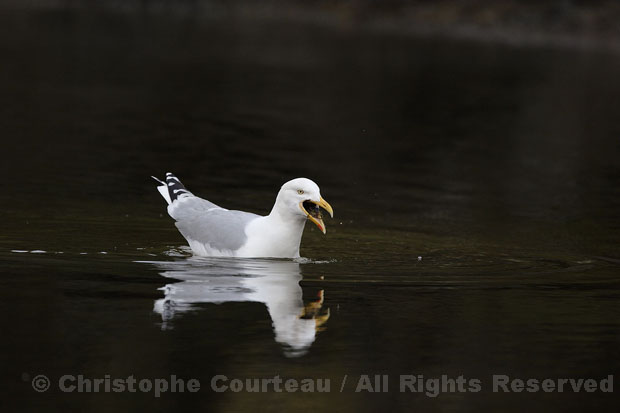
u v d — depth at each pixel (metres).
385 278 10.61
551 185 17.58
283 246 11.37
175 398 7.14
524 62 35.25
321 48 37.94
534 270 11.30
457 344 8.42
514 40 40.56
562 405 7.25
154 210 13.95
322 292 9.88
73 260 10.82
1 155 17.42
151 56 34.28
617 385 7.63
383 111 25.61
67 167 16.70
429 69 33.19
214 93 27.16
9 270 10.23
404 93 28.56
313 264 11.16
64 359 7.73
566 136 23.02
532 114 25.83
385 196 16.11
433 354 8.16
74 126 21.05
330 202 15.41
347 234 13.11
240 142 20.38
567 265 11.63
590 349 8.38
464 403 7.24
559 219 14.71
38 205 13.73
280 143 20.58
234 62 33.72
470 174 18.39
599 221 14.68
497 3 45.69
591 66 34.78
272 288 9.96
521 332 8.78
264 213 14.22
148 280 10.09
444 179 17.83
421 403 7.22
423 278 10.67
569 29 42.12
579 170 19.12
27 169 16.33
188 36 40.62
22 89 25.98
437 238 13.08
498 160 19.95
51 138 19.48
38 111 22.78
